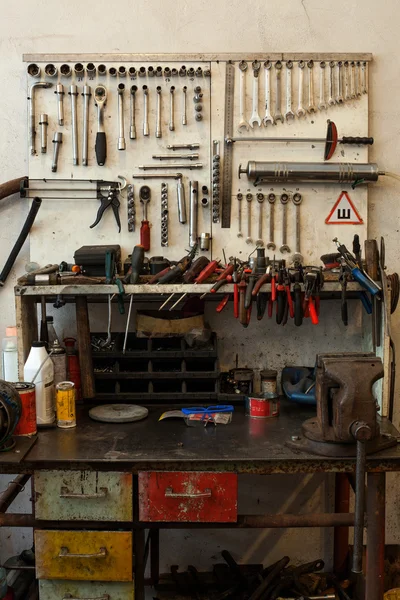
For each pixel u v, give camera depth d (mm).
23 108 2539
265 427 2195
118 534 1897
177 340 2484
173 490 1897
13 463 1868
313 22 2520
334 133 2467
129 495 1894
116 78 2488
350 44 2529
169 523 1935
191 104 2496
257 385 2637
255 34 2520
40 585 1951
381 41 2527
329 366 1880
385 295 2229
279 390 2641
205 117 2494
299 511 2721
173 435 2109
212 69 2482
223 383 2516
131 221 2516
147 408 2408
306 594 2436
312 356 2633
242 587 2502
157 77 2486
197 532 2715
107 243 2533
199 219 2529
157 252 2537
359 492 1836
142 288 2225
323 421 1913
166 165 2504
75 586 1945
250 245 2535
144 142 2504
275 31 2521
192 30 2514
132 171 2510
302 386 2467
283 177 2453
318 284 2209
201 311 2453
